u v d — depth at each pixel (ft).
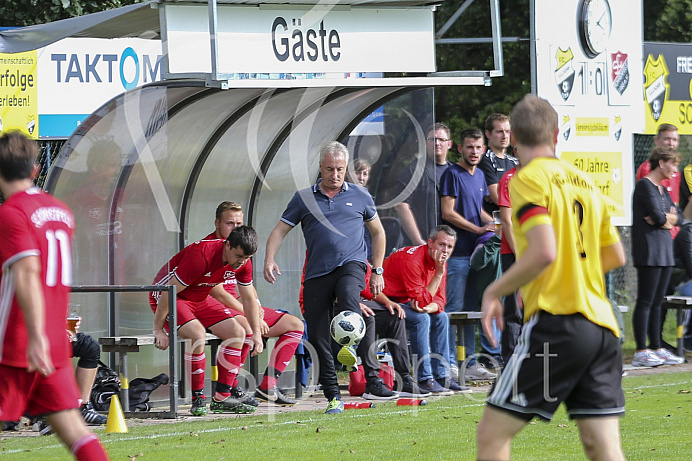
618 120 135.74
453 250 115.44
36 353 52.75
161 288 92.38
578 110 131.03
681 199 142.41
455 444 74.69
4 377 54.19
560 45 128.57
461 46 193.36
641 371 123.65
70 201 99.09
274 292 120.26
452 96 195.11
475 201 115.55
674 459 67.72
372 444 75.31
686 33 207.72
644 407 93.50
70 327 87.04
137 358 105.81
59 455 72.74
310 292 93.61
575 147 131.03
